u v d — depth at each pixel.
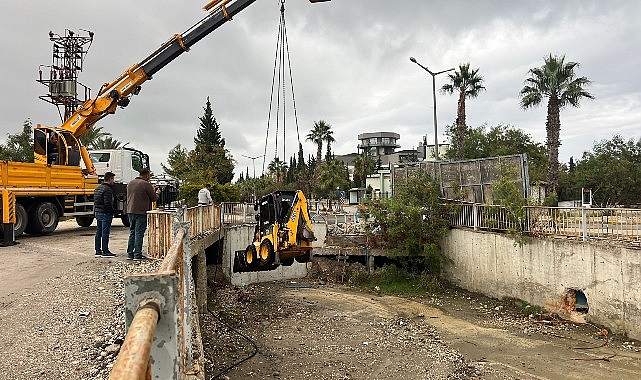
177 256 3.22
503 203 19.19
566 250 16.22
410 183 23.95
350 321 17.17
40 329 6.67
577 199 44.47
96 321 7.05
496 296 19.58
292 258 16.41
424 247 22.84
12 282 9.39
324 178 64.56
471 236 21.16
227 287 23.22
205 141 63.56
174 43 18.78
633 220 14.61
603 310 14.88
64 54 24.39
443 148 65.12
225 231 23.92
